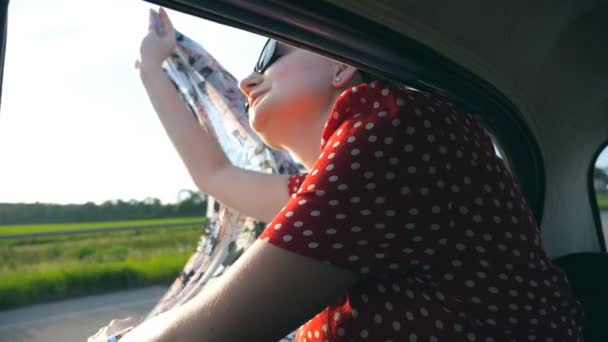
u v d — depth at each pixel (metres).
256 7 0.85
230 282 0.67
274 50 1.06
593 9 1.38
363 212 0.68
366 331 0.75
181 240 11.91
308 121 1.08
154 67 1.66
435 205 0.71
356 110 0.76
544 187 1.83
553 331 0.81
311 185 0.69
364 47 1.03
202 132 1.60
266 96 1.06
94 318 8.37
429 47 1.17
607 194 2.14
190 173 1.58
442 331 0.74
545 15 1.32
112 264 11.06
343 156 0.70
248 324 0.65
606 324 1.55
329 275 0.68
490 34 1.26
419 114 0.72
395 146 0.70
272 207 1.46
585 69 1.64
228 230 1.75
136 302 9.52
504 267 0.76
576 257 1.79
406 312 0.74
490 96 1.48
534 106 1.66
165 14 1.73
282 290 0.66
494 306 0.76
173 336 0.66
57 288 9.99
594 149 2.06
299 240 0.66
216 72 1.88
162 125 1.60
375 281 0.76
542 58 1.50
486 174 0.77
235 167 1.57
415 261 0.73
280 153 1.84
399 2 1.00
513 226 0.78
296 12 0.89
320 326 0.81
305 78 1.04
